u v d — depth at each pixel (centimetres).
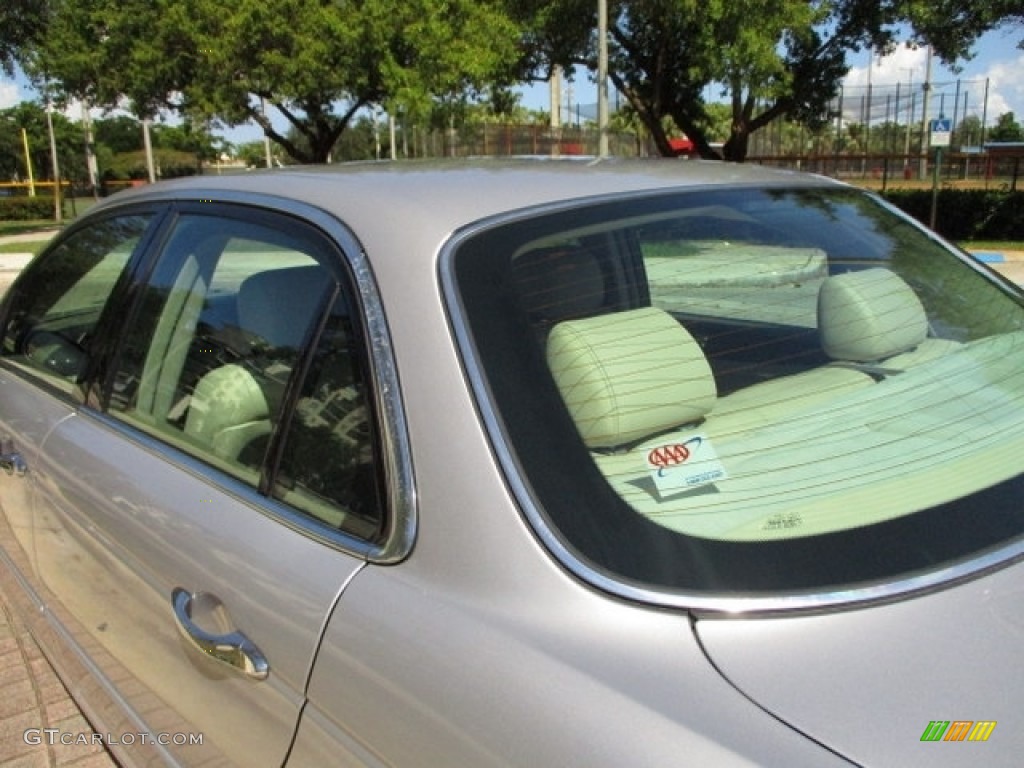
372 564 150
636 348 168
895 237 234
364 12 2089
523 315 162
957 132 3638
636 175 215
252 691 164
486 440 145
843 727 111
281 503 174
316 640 149
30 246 2291
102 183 4594
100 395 242
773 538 139
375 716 137
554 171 212
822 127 2636
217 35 2148
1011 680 118
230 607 168
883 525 142
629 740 113
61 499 237
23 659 329
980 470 160
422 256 165
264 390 189
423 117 2161
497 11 2141
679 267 196
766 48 1812
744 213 212
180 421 211
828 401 185
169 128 7538
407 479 149
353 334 167
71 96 2597
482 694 125
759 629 124
